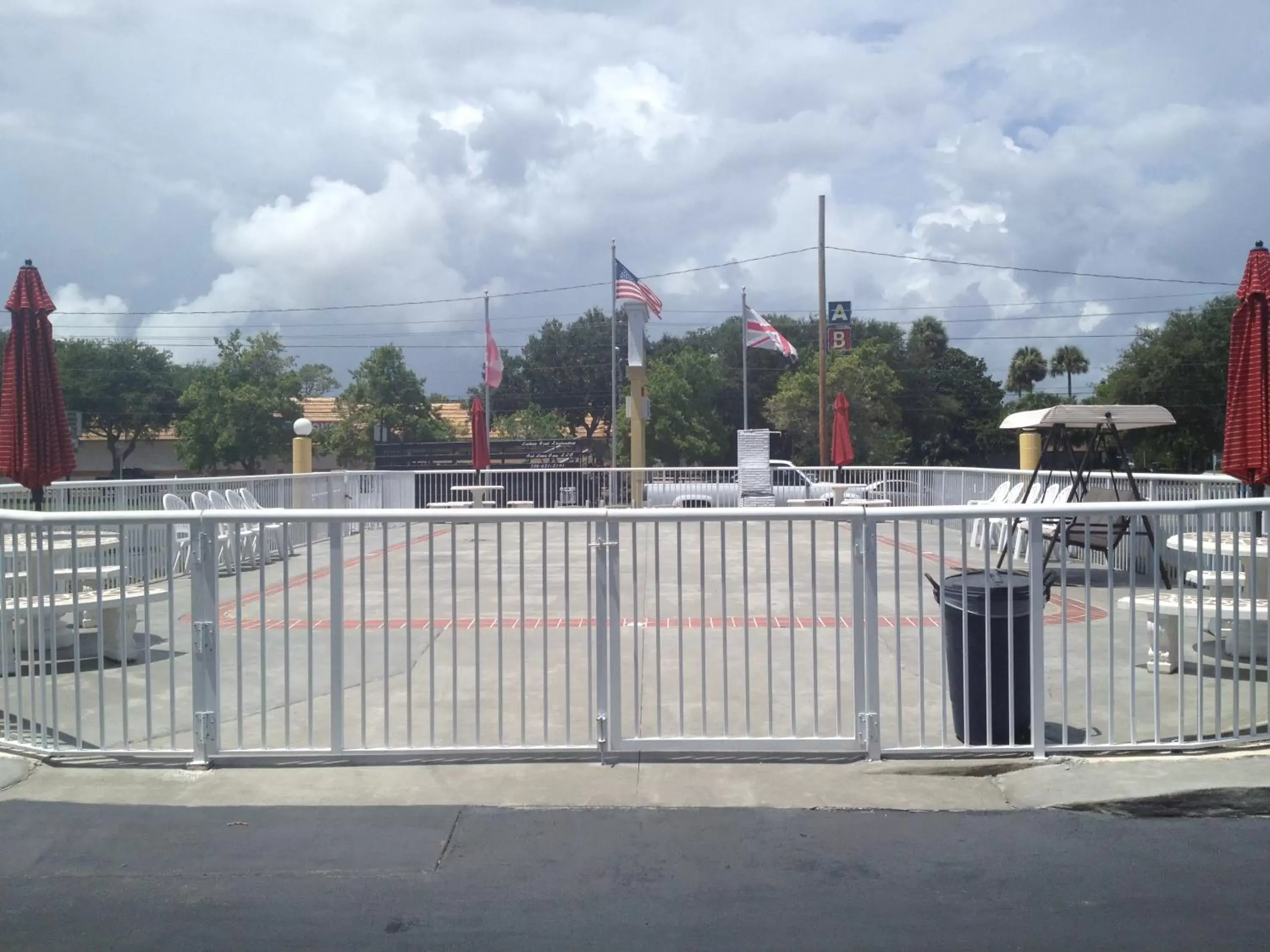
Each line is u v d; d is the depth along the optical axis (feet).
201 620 21.03
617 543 20.90
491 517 20.67
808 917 14.90
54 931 14.66
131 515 20.98
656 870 16.48
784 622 33.99
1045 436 59.31
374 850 17.30
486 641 31.91
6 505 41.55
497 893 15.75
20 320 36.58
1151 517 23.06
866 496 80.53
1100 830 18.06
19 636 22.03
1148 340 153.17
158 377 189.06
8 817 18.72
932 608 36.17
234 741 22.68
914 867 16.56
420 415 178.91
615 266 101.45
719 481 89.86
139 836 17.89
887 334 230.27
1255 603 22.40
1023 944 14.11
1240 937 14.26
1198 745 21.24
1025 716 21.76
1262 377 30.63
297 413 177.17
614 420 127.75
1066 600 20.88
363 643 20.99
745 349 131.75
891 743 21.67
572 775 20.44
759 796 19.44
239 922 14.89
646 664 28.71
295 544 55.77
